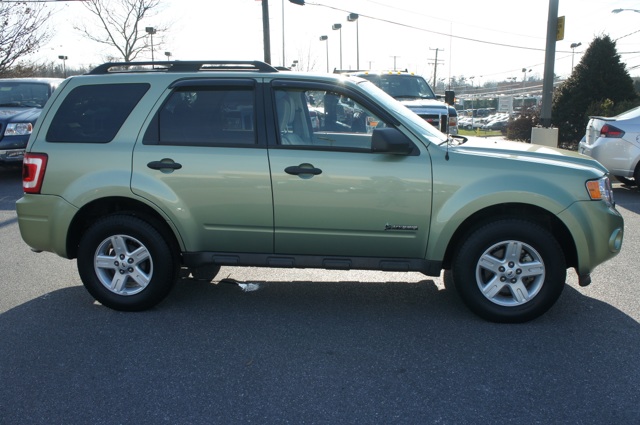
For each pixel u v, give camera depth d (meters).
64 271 6.08
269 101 4.68
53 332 4.48
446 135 5.11
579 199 4.43
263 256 4.79
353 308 4.96
